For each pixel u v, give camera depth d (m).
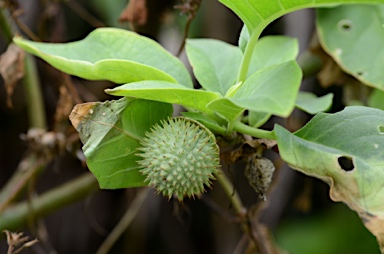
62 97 0.65
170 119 0.49
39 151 0.66
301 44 0.73
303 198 0.76
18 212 0.68
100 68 0.49
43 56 0.51
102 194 0.97
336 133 0.47
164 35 0.75
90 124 0.48
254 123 0.52
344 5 0.63
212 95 0.47
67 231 1.00
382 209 0.45
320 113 0.48
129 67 0.48
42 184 1.00
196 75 0.53
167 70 0.53
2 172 1.03
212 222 0.93
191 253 0.96
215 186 0.86
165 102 0.49
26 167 0.68
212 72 0.53
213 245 0.95
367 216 0.45
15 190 0.67
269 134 0.49
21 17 0.78
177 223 0.96
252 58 0.55
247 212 0.61
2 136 1.01
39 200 0.68
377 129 0.47
